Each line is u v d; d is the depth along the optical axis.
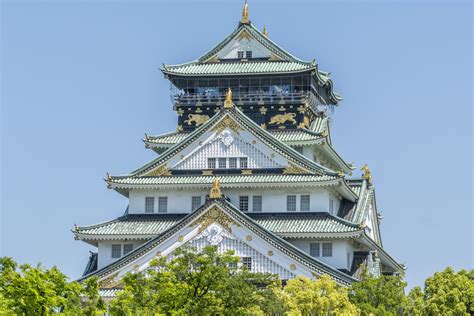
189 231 146.38
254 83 170.00
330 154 171.25
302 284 125.62
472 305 145.25
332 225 150.50
